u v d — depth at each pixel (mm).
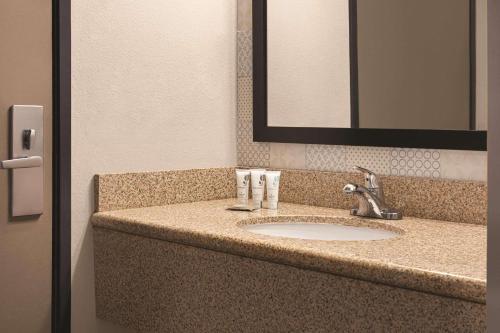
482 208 1488
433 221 1555
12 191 1573
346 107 1753
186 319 1443
